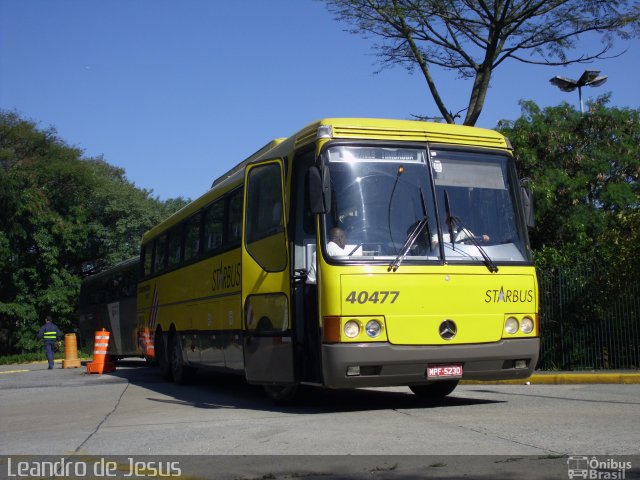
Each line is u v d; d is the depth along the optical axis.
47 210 41.09
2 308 39.38
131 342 25.36
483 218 9.91
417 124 10.01
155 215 47.22
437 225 9.58
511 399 11.19
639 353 16.23
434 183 9.76
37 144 44.69
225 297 12.55
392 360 8.99
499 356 9.53
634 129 25.80
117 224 46.22
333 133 9.55
